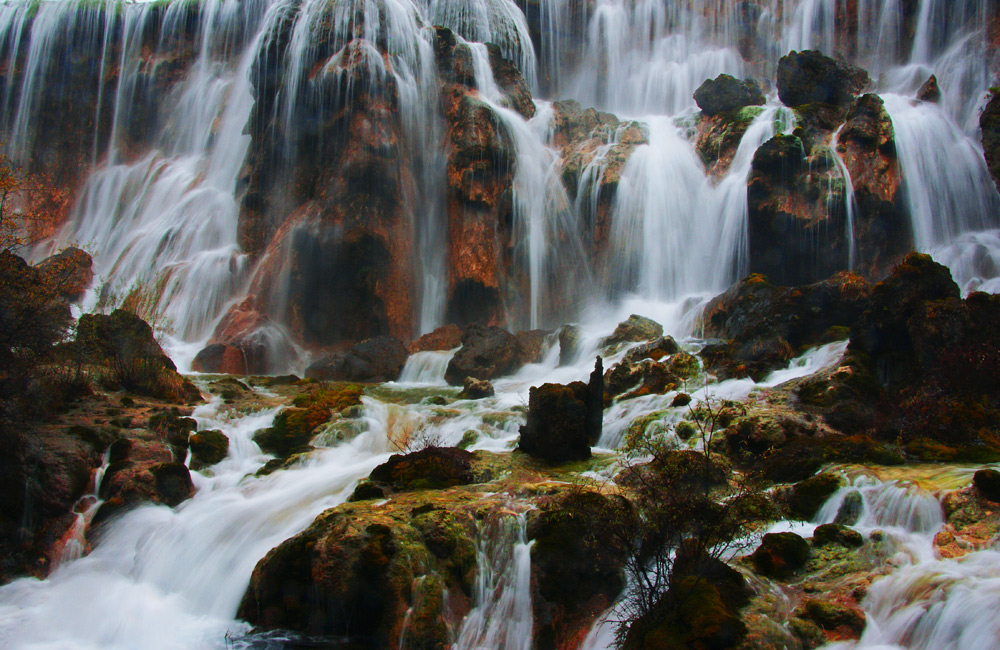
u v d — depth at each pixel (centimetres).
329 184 2620
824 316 1794
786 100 2733
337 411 1722
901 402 1388
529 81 3512
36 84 3528
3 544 1180
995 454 1165
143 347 1805
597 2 3728
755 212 2316
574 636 920
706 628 761
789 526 1044
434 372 2262
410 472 1241
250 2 3428
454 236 2712
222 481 1409
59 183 3441
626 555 933
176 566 1155
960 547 883
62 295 1791
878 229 2227
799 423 1296
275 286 2586
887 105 2578
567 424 1334
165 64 3512
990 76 2612
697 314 2178
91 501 1300
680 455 1024
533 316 2738
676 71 3488
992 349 1349
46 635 1038
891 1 3102
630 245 2694
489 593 956
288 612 991
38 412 1380
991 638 721
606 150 2866
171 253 2980
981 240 2242
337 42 2730
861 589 849
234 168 3144
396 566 930
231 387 1947
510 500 1074
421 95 2850
